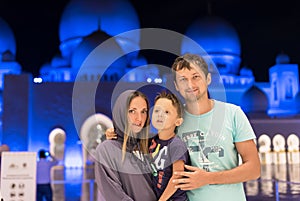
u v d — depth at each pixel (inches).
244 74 1087.6
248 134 87.0
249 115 829.8
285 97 980.6
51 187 370.6
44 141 616.7
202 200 86.0
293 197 297.6
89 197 307.1
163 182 82.7
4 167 93.9
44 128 620.4
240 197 87.2
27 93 611.5
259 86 1043.9
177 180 80.6
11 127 599.8
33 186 94.3
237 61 1120.8
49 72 1022.4
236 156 89.7
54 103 627.2
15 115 603.5
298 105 927.7
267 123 683.4
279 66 999.6
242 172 83.7
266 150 661.9
